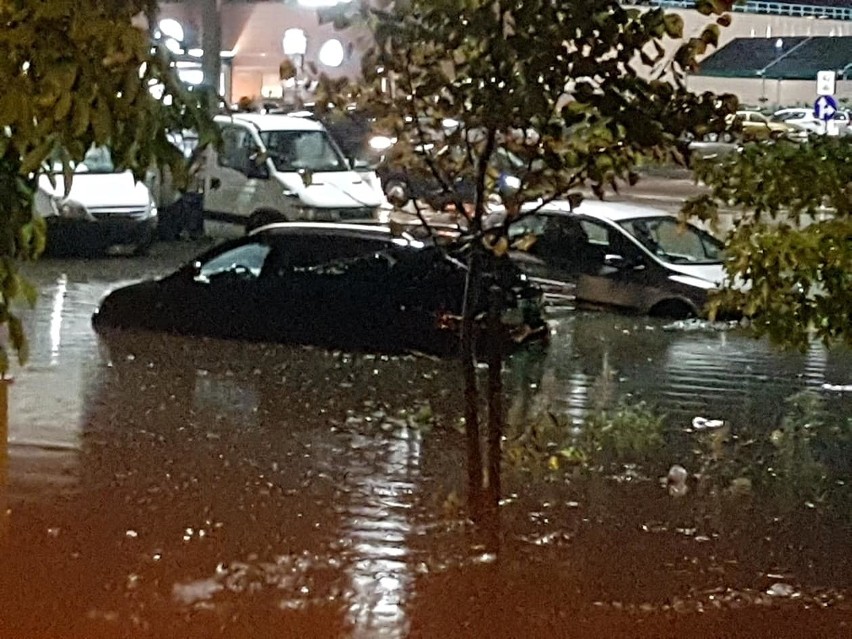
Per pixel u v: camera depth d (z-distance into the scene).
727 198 7.13
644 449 9.46
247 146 22.09
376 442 9.55
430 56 5.35
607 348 13.60
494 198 5.71
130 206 20.81
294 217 21.47
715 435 9.95
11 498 7.95
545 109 5.14
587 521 7.73
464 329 6.38
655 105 5.22
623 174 5.43
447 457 9.10
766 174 7.02
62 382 11.38
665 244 16.25
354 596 6.50
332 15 5.40
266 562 6.95
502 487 8.37
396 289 12.73
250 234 13.70
